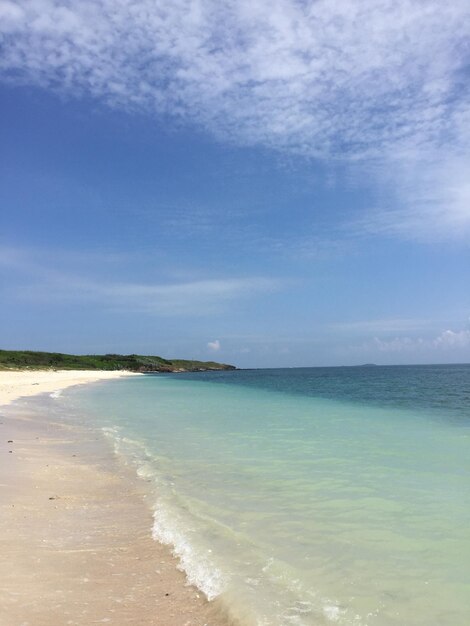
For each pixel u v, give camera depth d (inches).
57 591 215.0
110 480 425.7
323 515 317.7
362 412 1016.2
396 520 304.5
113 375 4490.7
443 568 236.1
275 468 457.4
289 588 219.0
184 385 2571.4
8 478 416.5
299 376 4301.2
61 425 802.2
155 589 221.1
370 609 199.6
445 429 732.0
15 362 4387.3
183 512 329.1
